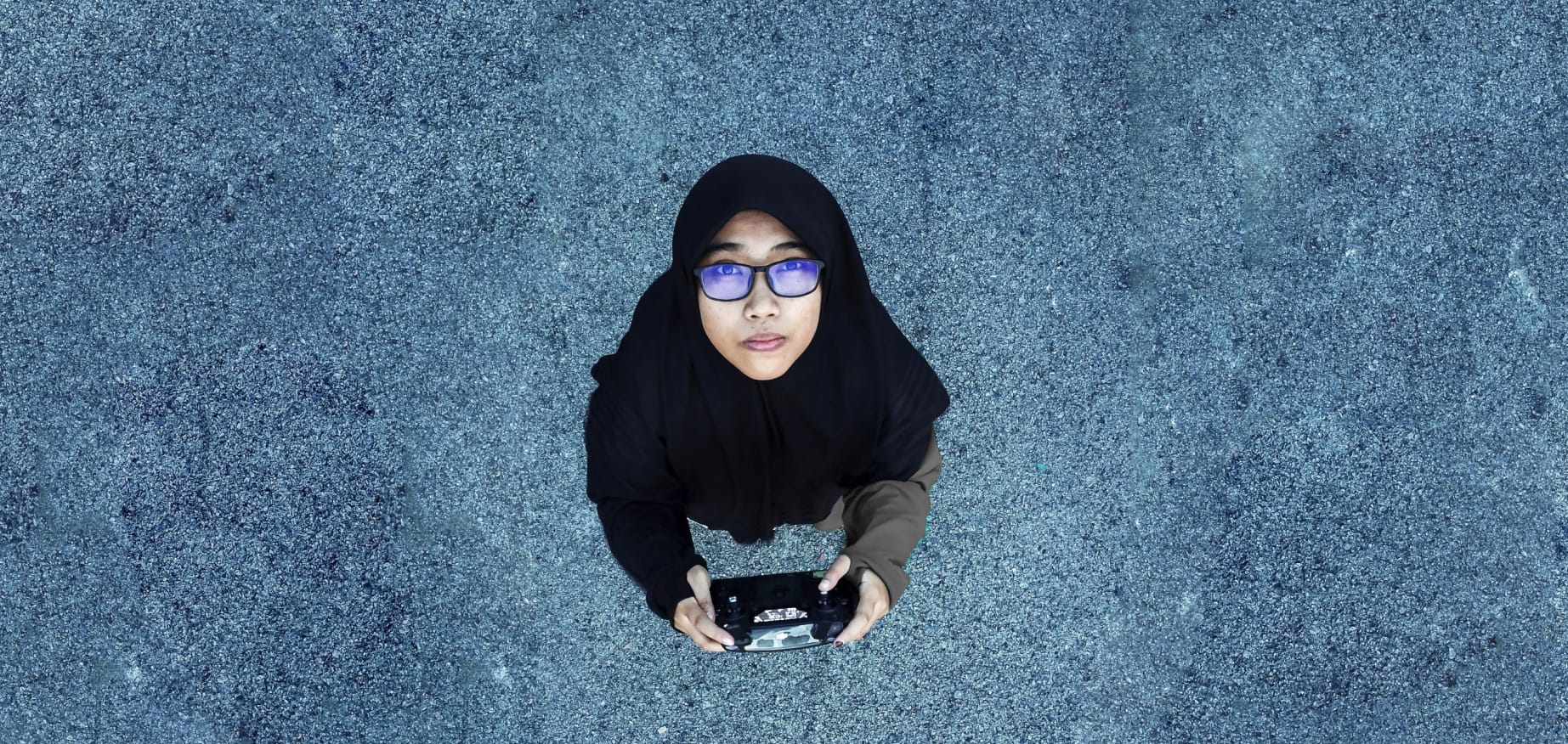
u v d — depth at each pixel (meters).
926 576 2.62
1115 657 2.64
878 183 2.64
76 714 2.56
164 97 2.58
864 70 2.64
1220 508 2.66
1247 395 2.67
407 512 2.58
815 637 1.76
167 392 2.57
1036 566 2.63
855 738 2.61
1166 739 2.65
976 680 2.62
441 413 2.58
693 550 1.84
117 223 2.57
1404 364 2.69
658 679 2.58
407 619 2.57
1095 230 2.66
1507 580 2.68
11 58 2.57
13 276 2.57
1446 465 2.69
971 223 2.65
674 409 1.68
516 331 2.59
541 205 2.59
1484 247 2.71
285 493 2.57
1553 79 2.72
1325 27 2.71
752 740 2.59
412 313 2.58
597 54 2.61
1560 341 2.72
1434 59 2.72
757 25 2.63
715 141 2.62
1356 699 2.66
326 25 2.60
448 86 2.60
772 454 1.83
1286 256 2.68
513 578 2.57
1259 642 2.65
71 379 2.57
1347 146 2.70
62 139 2.58
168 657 2.56
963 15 2.66
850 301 1.65
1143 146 2.67
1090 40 2.67
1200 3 2.69
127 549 2.56
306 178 2.59
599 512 1.88
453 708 2.57
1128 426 2.65
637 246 2.60
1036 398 2.64
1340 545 2.67
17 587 2.56
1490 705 2.67
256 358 2.58
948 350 2.64
